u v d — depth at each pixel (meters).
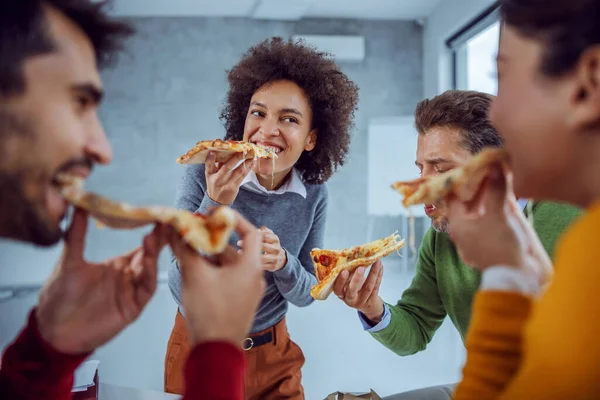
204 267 0.69
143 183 6.35
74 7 0.66
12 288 2.99
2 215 0.65
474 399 0.61
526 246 0.78
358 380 3.26
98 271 0.79
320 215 1.90
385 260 6.34
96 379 1.17
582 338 0.49
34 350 0.77
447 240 1.45
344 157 2.01
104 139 0.70
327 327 4.39
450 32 5.57
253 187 1.71
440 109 1.28
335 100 1.85
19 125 0.61
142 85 6.31
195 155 1.48
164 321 4.51
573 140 0.60
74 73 0.64
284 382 1.70
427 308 1.55
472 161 0.73
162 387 3.14
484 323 0.64
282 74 1.74
